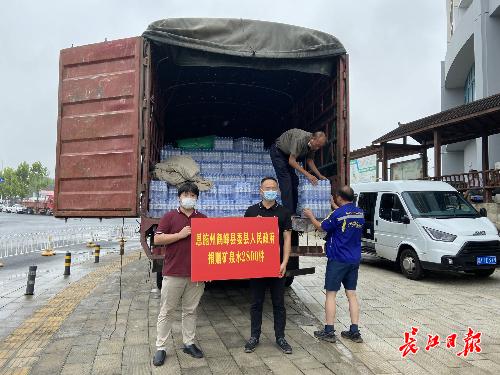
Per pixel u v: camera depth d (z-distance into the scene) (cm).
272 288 404
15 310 575
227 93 845
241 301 622
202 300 628
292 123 904
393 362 377
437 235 784
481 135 1603
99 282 780
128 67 528
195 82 784
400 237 877
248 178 624
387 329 484
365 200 1052
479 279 836
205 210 552
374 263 1082
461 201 902
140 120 517
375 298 655
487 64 1803
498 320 530
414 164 2011
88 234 2250
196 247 371
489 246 767
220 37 546
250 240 387
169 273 369
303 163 754
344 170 577
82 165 532
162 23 529
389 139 1781
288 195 556
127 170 515
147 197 519
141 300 621
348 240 435
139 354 387
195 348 384
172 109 910
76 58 548
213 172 667
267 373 344
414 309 584
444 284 783
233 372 346
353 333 434
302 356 386
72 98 546
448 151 2708
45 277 851
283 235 404
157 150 692
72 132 541
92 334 449
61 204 535
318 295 671
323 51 577
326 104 679
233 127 1026
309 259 1162
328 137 665
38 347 407
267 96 863
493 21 1828
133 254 1293
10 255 1276
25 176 7975
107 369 350
